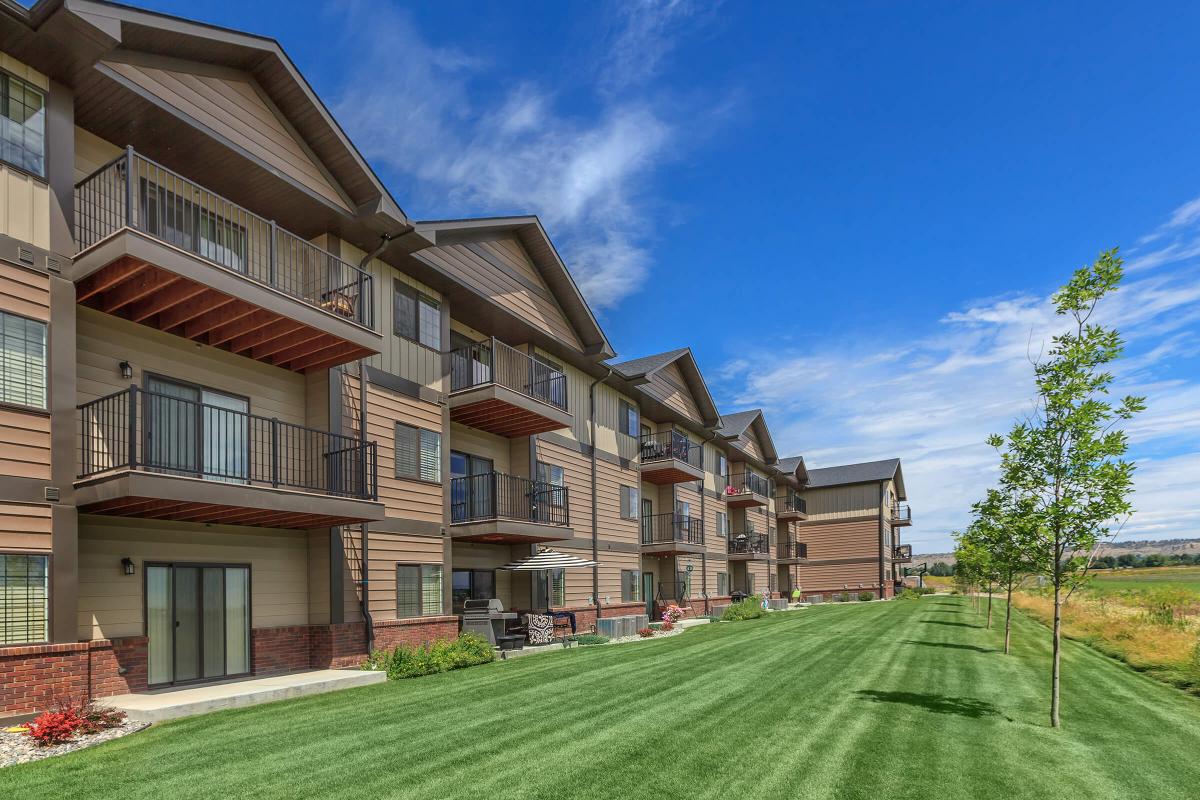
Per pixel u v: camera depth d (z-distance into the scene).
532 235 19.95
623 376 25.72
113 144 11.29
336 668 12.97
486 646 15.10
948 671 13.45
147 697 9.65
